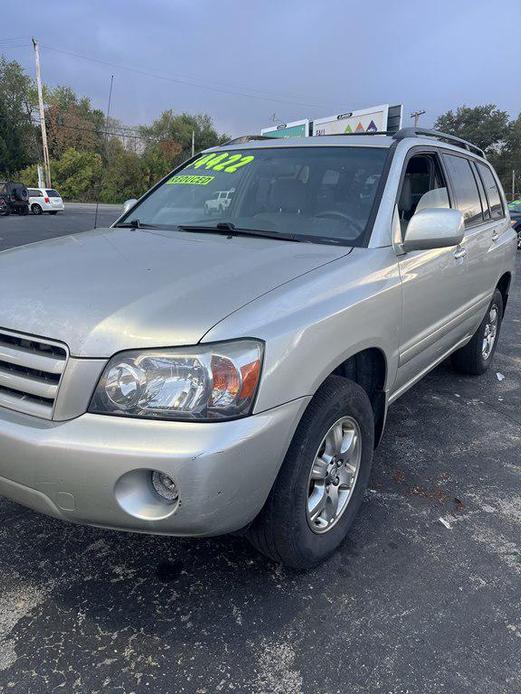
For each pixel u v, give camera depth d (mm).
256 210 3119
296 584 2383
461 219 2775
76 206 42812
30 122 49781
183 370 1845
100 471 1822
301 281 2262
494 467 3492
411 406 4402
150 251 2609
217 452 1808
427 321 3254
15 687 1864
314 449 2203
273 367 1959
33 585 2328
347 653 2051
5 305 2121
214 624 2156
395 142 3221
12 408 1983
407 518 2906
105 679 1908
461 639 2131
